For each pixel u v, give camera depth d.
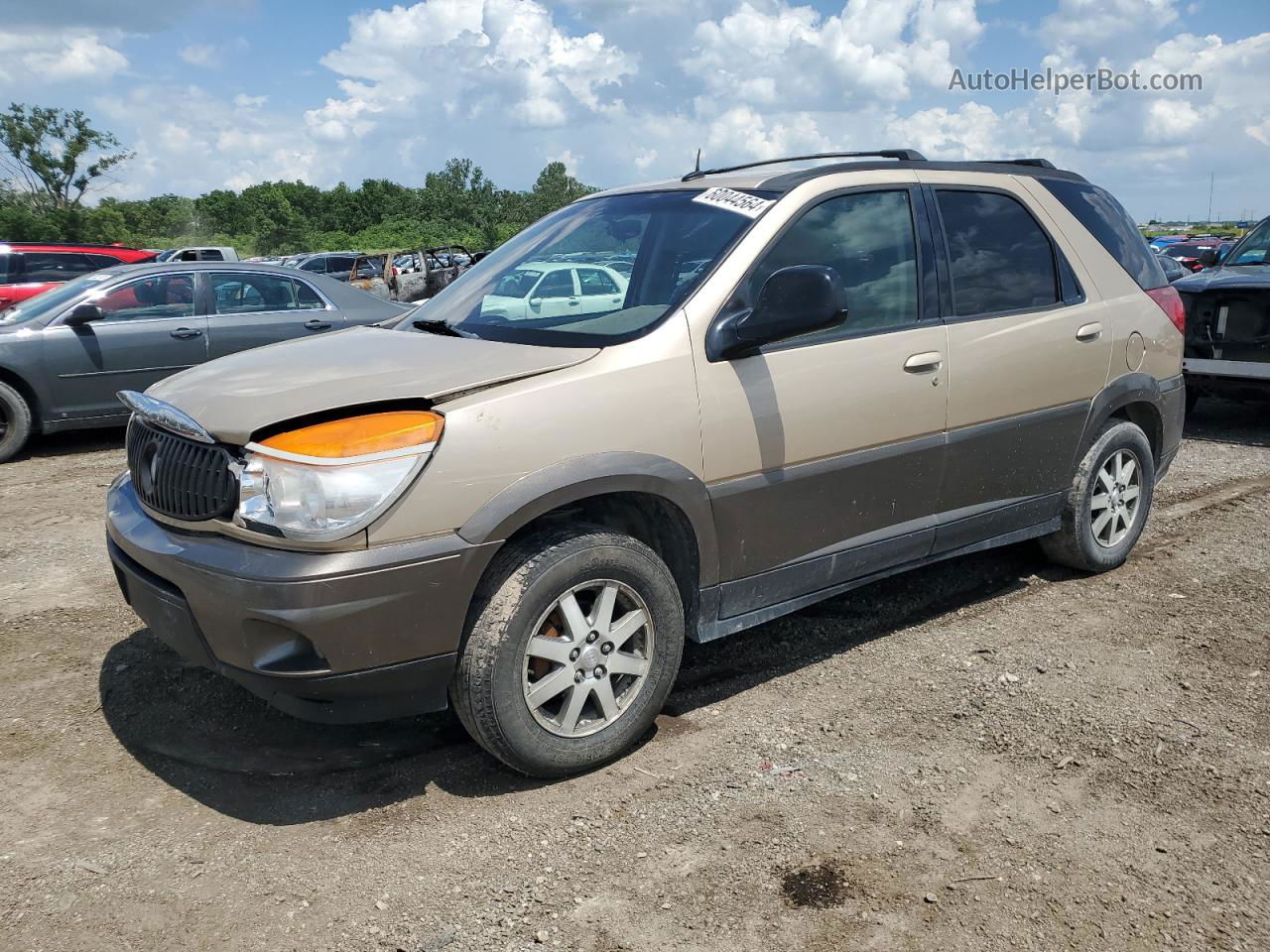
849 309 3.75
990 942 2.45
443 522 2.85
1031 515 4.56
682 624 3.38
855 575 3.93
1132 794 3.07
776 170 4.10
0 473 7.67
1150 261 5.16
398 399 2.89
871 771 3.23
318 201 121.44
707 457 3.35
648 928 2.51
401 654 2.85
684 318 3.36
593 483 3.08
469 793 3.15
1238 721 3.52
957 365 4.03
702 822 2.96
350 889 2.69
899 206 4.02
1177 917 2.53
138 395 3.41
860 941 2.45
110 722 3.62
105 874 2.75
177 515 3.04
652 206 3.96
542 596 3.01
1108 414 4.75
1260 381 8.02
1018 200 4.50
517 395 3.01
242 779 3.25
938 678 3.90
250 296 9.02
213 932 2.52
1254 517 5.98
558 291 3.75
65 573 5.17
